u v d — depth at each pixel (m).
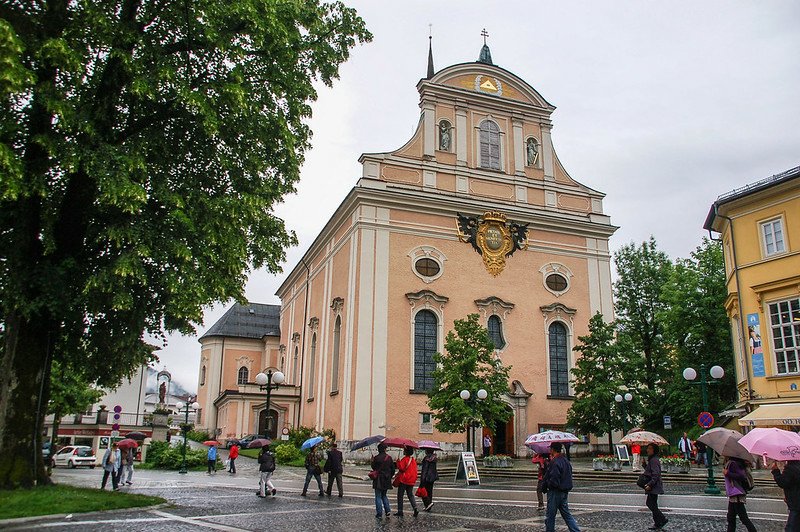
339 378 36.69
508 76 41.81
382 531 12.11
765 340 27.52
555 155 42.22
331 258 41.56
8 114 14.34
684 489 21.98
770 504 17.00
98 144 15.40
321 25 19.34
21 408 15.60
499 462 29.84
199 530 11.56
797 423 24.88
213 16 16.14
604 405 33.72
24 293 15.45
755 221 28.67
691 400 39.38
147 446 37.22
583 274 40.62
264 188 18.11
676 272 41.94
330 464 19.38
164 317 17.98
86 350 18.78
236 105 16.48
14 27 14.25
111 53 15.19
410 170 37.97
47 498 13.77
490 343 31.70
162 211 16.50
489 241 38.47
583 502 17.45
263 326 65.69
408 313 35.69
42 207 16.25
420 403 34.62
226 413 49.44
